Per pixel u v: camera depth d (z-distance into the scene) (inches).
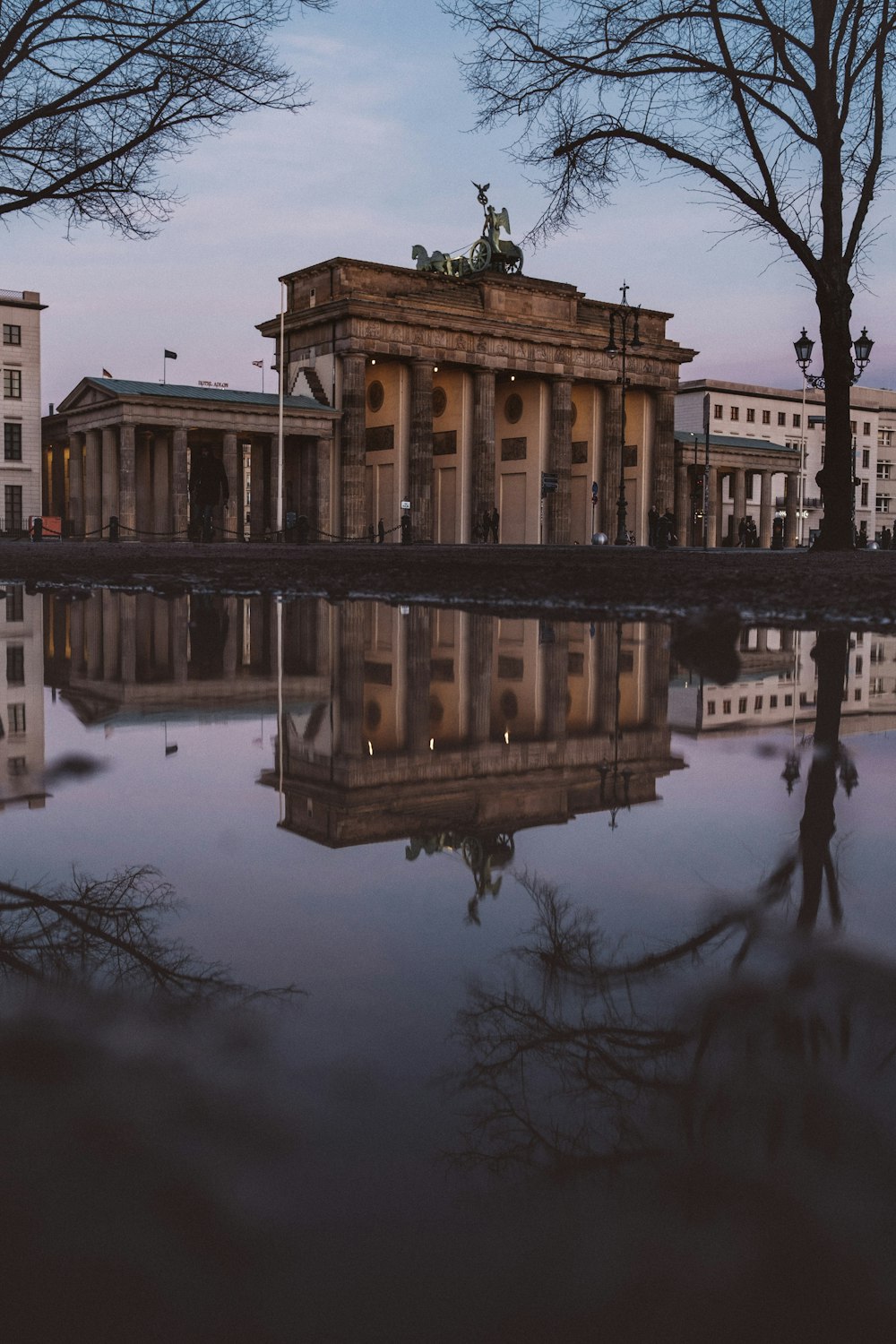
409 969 62.9
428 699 210.8
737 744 157.8
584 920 72.7
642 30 834.2
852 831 102.3
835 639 327.3
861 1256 37.9
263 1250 37.4
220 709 195.5
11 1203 39.8
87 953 65.6
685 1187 41.3
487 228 3036.4
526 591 563.5
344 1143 43.8
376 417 2987.2
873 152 850.1
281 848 93.6
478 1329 34.1
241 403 2662.4
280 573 772.0
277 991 59.5
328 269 2824.8
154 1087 47.7
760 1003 58.1
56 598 567.5
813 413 4461.1
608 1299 36.0
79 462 2940.5
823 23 830.5
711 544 3782.0
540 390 3095.5
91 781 125.4
